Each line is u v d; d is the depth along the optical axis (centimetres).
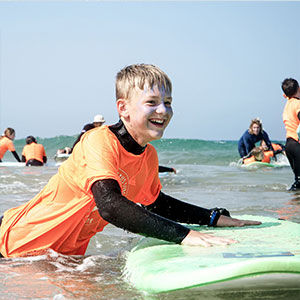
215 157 1527
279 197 449
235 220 229
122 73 194
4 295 157
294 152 528
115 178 184
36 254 205
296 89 552
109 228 300
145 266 166
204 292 152
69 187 198
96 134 193
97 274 181
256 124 1060
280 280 148
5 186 533
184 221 230
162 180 626
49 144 2241
